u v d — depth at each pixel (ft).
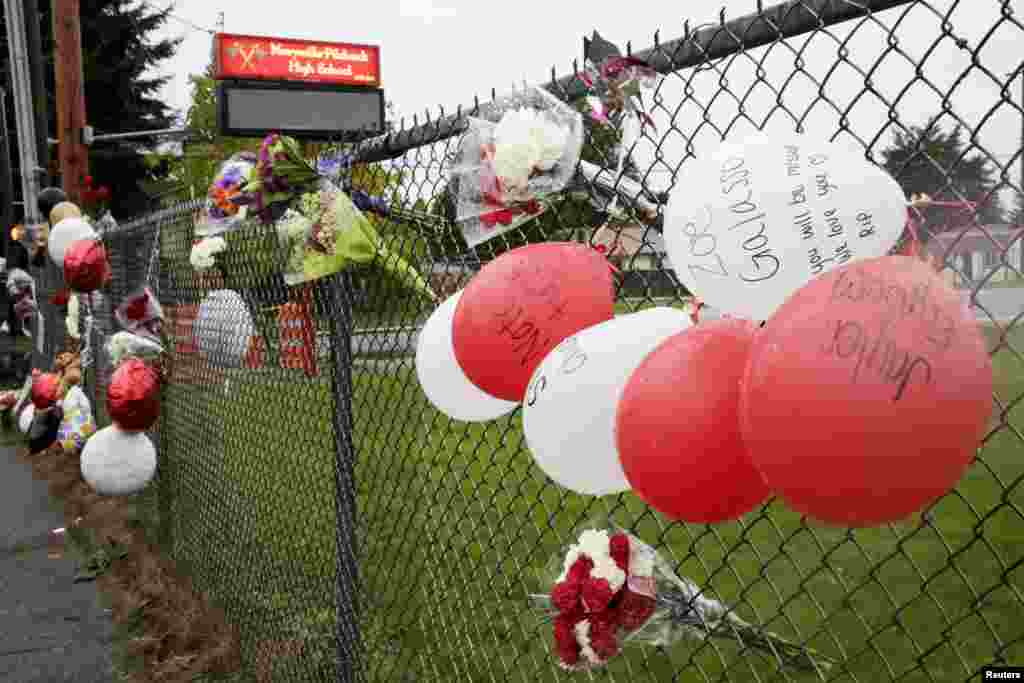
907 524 12.94
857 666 9.02
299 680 9.80
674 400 3.73
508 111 5.46
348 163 8.11
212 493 13.01
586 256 4.98
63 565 15.25
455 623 8.82
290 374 10.16
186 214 12.67
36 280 31.60
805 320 3.10
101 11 101.19
